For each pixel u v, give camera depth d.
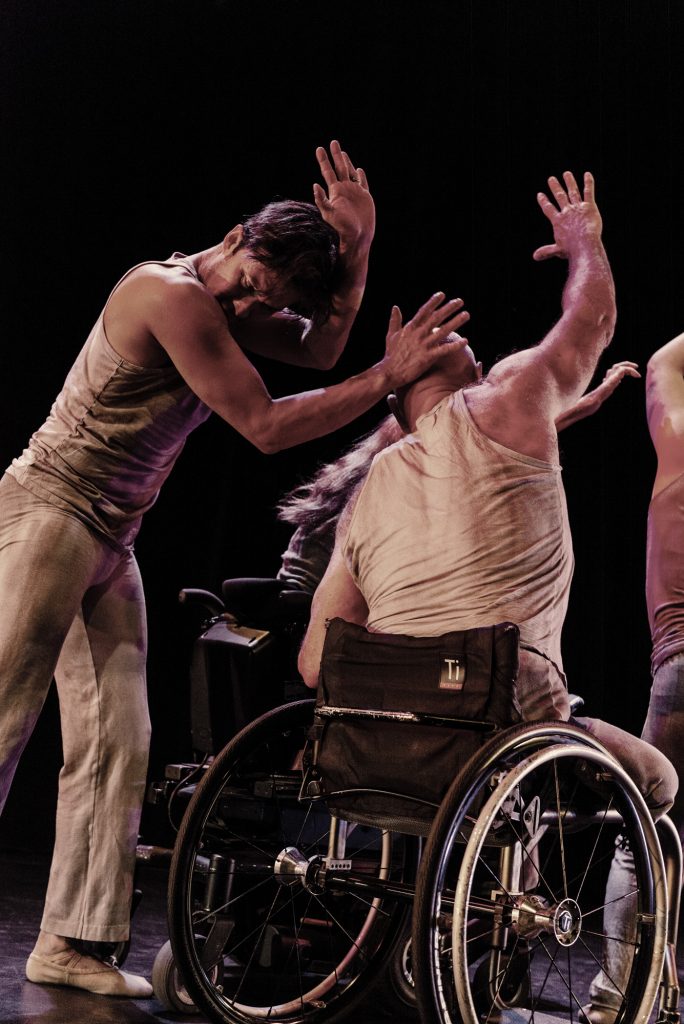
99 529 3.02
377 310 5.61
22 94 5.82
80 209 5.82
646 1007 2.37
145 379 2.96
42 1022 2.68
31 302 5.83
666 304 5.10
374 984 2.84
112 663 3.14
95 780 3.10
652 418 3.17
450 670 2.29
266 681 3.13
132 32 5.79
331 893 3.09
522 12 5.34
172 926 2.54
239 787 2.97
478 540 2.41
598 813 2.71
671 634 2.96
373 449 3.18
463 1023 2.10
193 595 3.26
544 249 2.79
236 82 5.73
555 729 2.23
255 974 3.21
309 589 3.31
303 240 2.88
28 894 4.42
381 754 2.36
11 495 3.00
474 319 5.42
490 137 5.41
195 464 5.86
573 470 5.32
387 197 5.59
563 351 2.56
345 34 5.62
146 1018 2.80
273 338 3.22
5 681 2.84
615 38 5.15
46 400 5.81
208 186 5.77
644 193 5.11
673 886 2.65
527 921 2.27
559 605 2.46
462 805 2.12
